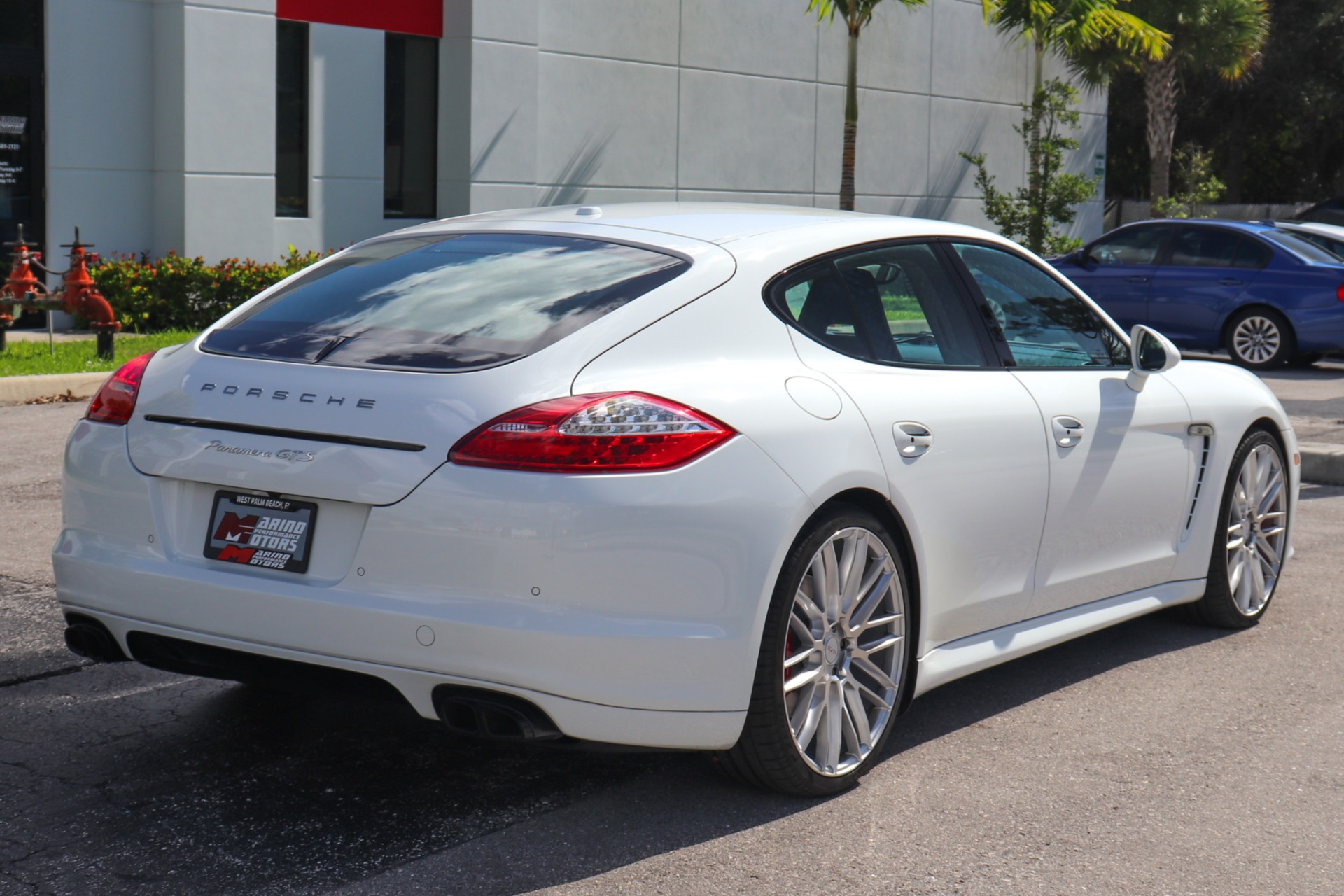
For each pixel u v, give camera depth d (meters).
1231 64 30.27
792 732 3.59
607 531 3.19
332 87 17.88
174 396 3.64
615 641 3.21
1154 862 3.40
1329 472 8.85
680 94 21.81
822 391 3.70
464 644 3.20
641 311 3.56
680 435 3.32
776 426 3.51
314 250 17.88
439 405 3.31
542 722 3.26
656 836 3.49
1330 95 39.72
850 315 3.99
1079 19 21.81
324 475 3.34
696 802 3.70
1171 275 15.60
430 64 19.05
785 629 3.50
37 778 3.80
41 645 4.96
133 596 3.59
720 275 3.74
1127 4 28.77
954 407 4.05
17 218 15.55
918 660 3.99
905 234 4.33
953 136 26.47
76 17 15.61
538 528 3.17
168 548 3.57
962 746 4.18
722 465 3.36
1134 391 4.85
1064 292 4.88
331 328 3.72
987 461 4.12
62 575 3.75
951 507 4.01
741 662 3.39
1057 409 4.45
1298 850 3.49
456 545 3.21
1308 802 3.80
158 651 3.66
